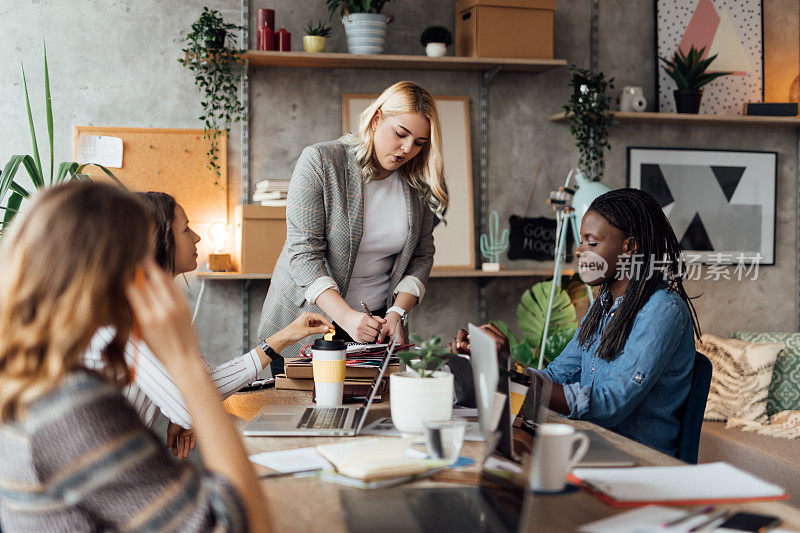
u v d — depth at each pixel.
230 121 3.52
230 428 0.82
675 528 0.83
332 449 1.15
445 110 3.82
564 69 3.97
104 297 0.74
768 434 3.24
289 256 2.30
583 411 1.54
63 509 0.71
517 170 3.94
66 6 3.49
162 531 0.70
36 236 0.73
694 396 1.64
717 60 4.13
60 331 0.72
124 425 0.72
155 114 3.56
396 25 3.77
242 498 0.76
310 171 2.21
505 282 3.98
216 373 1.63
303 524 0.87
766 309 4.28
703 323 4.21
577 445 1.20
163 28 3.56
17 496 0.72
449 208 3.81
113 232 0.75
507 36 3.63
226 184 3.63
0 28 3.44
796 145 4.29
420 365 1.35
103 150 3.51
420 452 1.14
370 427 1.36
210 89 3.59
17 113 3.46
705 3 4.11
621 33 4.04
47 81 3.01
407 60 3.52
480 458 1.15
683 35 4.09
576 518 0.88
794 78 4.27
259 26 3.47
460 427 1.10
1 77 3.45
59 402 0.70
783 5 4.26
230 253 3.62
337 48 3.71
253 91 3.65
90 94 3.51
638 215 1.69
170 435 1.62
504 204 3.93
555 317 3.72
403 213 2.35
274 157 3.67
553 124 3.97
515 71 3.89
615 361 1.64
